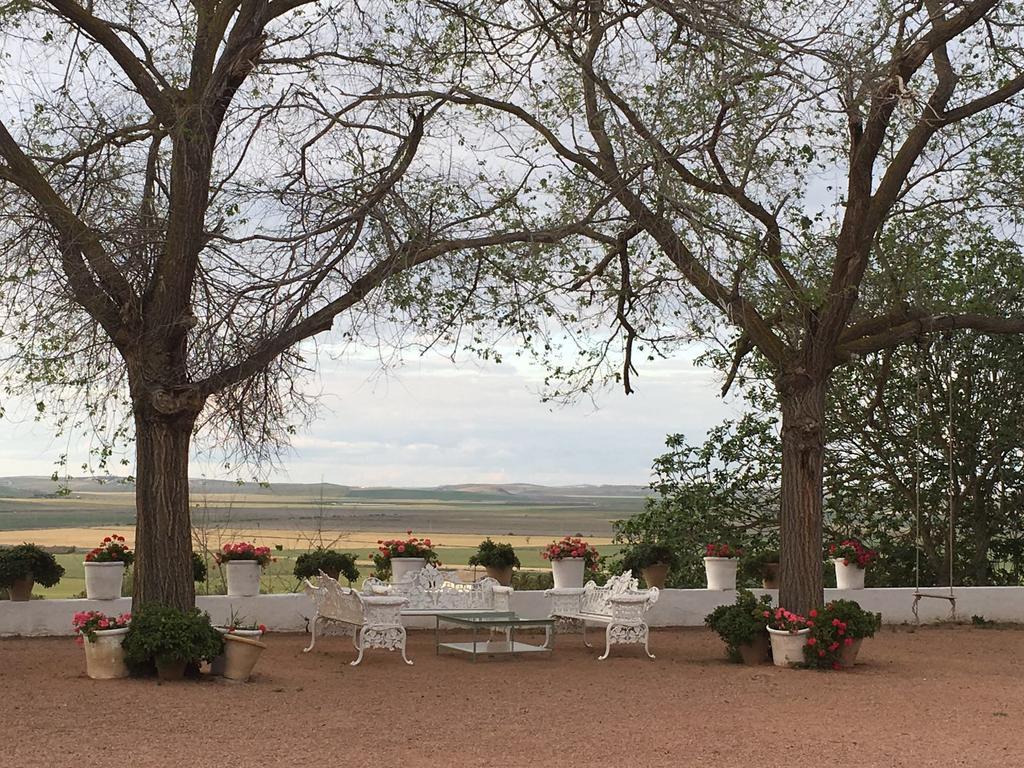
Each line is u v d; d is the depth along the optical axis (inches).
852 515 799.1
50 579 540.4
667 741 315.0
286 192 408.8
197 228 418.3
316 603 511.5
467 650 513.7
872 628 484.7
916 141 496.4
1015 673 474.3
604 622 517.0
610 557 706.2
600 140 494.6
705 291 502.9
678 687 422.3
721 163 503.2
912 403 766.5
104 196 429.1
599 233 486.6
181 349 428.1
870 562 677.3
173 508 426.9
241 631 420.5
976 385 776.3
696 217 458.3
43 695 364.5
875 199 498.6
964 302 663.1
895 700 397.7
